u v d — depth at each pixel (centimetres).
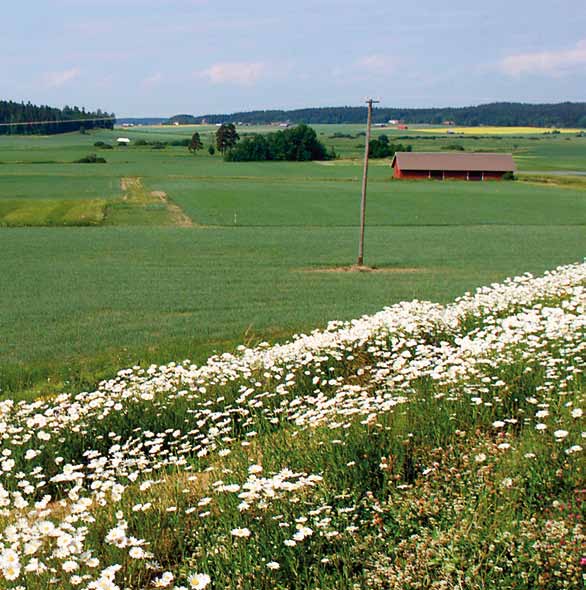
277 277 3538
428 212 7444
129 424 1069
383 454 692
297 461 729
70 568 510
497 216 7125
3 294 3038
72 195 9125
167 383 1179
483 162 12562
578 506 535
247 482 638
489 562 475
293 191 9844
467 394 824
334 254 4438
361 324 1365
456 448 678
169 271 3750
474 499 560
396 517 560
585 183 11494
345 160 18400
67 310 2656
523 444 657
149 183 11094
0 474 870
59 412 1103
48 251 4562
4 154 18938
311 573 522
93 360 1873
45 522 581
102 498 684
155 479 812
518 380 859
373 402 894
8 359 1909
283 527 573
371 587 489
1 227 6038
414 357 1234
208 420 1062
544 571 461
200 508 652
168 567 576
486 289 1684
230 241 5109
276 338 2102
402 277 3525
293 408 998
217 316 2495
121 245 4869
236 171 14250
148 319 2466
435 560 488
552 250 4653
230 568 537
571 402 712
